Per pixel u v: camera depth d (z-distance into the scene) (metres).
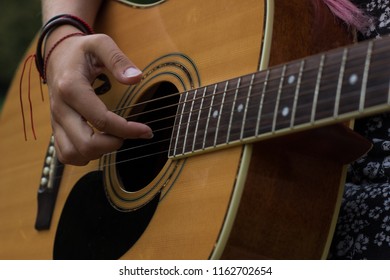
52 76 1.70
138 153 1.66
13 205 2.04
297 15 1.43
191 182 1.42
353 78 1.17
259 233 1.35
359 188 1.50
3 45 6.12
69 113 1.62
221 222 1.34
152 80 1.65
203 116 1.42
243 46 1.44
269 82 1.31
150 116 1.68
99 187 1.70
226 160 1.36
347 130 1.32
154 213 1.49
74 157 1.64
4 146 2.16
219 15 1.52
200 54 1.53
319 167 1.39
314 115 1.21
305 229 1.39
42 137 2.04
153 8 1.75
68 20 1.78
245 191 1.33
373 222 1.44
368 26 1.54
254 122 1.31
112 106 1.73
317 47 1.45
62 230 1.79
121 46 1.79
